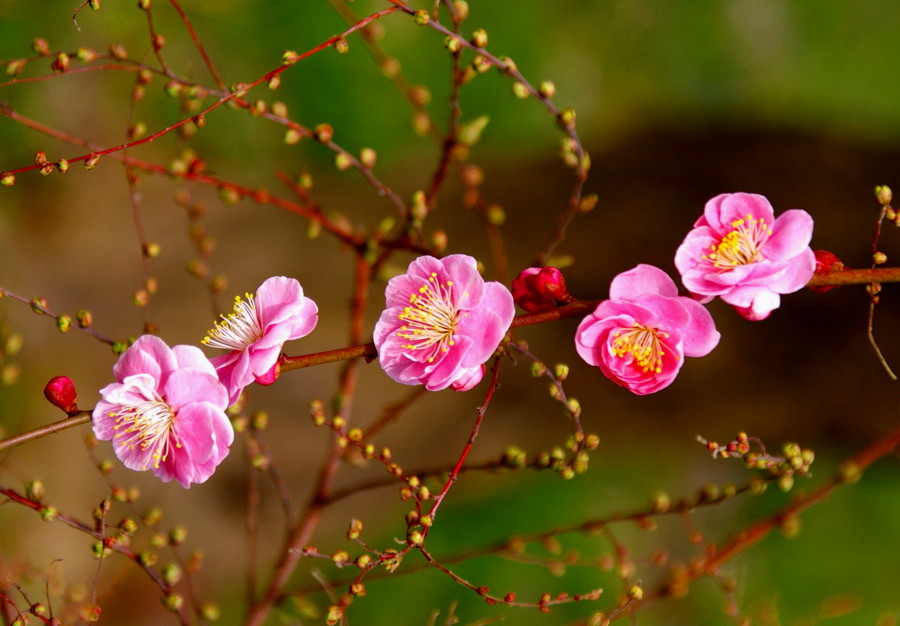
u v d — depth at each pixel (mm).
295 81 1165
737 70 1328
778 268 623
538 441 1076
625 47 1314
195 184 1146
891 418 1039
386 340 629
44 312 665
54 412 1017
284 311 630
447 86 1211
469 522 944
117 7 1104
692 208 1268
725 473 1014
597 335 627
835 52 1313
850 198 1227
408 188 1241
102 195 1166
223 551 1010
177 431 624
